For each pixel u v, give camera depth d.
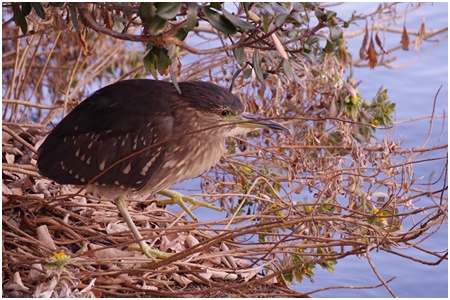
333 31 8.38
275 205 10.45
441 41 17.53
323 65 12.20
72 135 9.15
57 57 16.38
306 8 8.52
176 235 9.76
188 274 9.09
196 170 9.34
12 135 10.23
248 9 8.06
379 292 10.61
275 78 12.07
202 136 9.16
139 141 8.94
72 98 14.04
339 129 11.34
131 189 9.05
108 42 17.55
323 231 10.21
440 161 13.56
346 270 11.24
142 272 8.55
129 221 9.16
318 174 11.22
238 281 9.33
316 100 12.66
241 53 8.16
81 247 9.12
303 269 9.62
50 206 9.37
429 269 11.18
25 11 8.76
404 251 11.73
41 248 8.74
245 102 12.66
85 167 9.06
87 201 10.21
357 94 12.41
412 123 15.14
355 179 10.68
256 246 9.49
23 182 9.76
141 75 15.80
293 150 11.02
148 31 7.71
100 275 8.43
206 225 10.17
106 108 9.09
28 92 16.14
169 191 10.08
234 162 11.29
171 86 9.23
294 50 8.97
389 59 16.20
